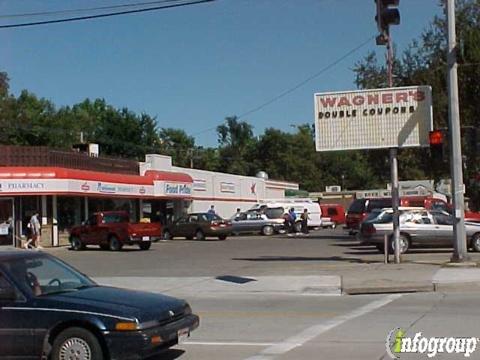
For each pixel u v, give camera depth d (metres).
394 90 24.23
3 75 82.31
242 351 10.78
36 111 89.25
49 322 9.22
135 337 8.99
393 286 18.20
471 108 39.38
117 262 29.69
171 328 9.48
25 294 9.45
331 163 123.81
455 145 22.22
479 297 16.47
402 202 42.34
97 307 9.20
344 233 52.84
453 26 22.16
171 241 47.09
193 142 118.44
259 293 18.77
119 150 96.31
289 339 11.64
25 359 9.34
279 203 57.06
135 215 51.62
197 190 60.72
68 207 43.66
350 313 14.39
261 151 122.50
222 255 32.03
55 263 10.57
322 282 19.58
